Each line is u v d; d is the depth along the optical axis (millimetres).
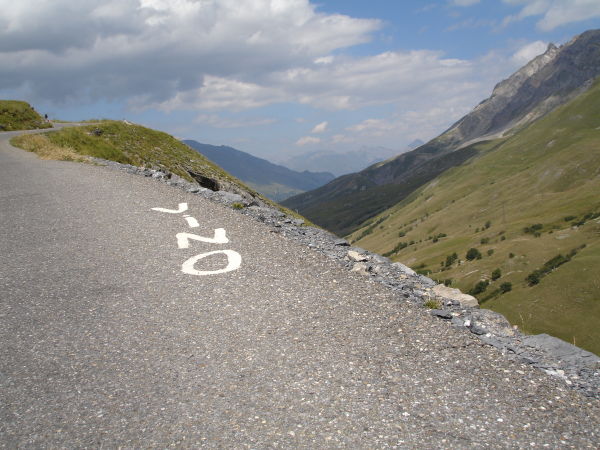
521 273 149125
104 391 5488
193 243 11445
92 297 8281
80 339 6777
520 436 4832
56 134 43406
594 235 159500
